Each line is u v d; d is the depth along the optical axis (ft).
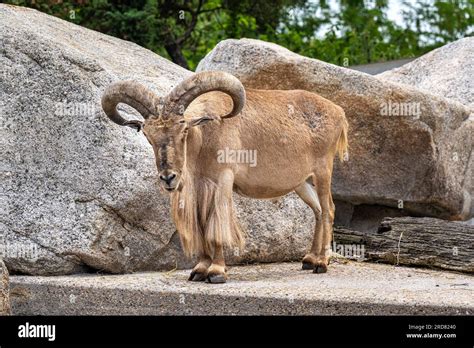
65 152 29.63
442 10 71.10
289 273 30.12
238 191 28.89
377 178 37.63
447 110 37.83
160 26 50.57
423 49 69.56
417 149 37.17
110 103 26.55
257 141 28.43
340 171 37.76
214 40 59.72
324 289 26.00
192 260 31.04
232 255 31.76
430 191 37.86
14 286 28.14
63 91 30.01
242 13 57.67
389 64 53.11
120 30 49.06
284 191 29.37
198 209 27.48
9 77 30.27
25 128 29.94
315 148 30.01
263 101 29.12
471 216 41.14
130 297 26.73
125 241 29.50
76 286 27.43
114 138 29.66
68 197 29.27
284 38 61.11
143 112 26.22
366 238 34.22
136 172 29.45
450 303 23.97
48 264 28.84
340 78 35.24
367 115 36.04
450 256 31.89
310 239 33.76
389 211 39.73
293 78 34.78
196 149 27.09
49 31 32.50
